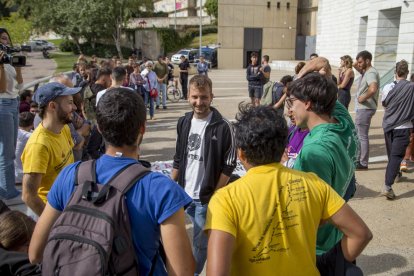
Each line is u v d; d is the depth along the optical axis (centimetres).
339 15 3078
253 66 1262
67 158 303
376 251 422
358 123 674
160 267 184
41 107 288
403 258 409
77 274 157
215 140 315
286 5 4491
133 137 181
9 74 527
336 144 213
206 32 5756
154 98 1249
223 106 1442
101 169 180
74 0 4553
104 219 163
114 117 175
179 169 343
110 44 5403
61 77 450
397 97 537
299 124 234
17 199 542
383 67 1908
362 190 594
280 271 175
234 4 4338
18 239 237
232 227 171
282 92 705
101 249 158
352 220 181
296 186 180
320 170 205
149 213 171
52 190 190
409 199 558
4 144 529
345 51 2973
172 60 4153
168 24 6350
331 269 198
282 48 4575
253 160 184
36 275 212
